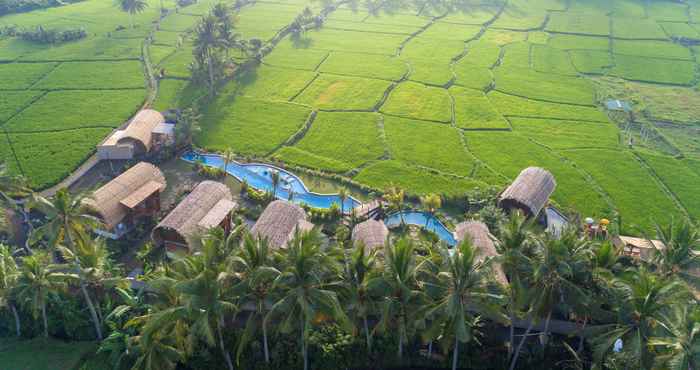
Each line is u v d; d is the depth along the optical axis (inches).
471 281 1700.3
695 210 3260.3
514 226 1888.5
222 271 1731.1
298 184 3422.7
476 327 2271.2
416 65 5438.0
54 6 6993.1
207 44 4638.3
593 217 3161.9
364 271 1875.0
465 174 3565.5
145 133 3661.4
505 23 6860.2
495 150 3880.4
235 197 3297.2
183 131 3740.2
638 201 3336.6
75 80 4793.3
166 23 6451.8
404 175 3526.1
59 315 2290.8
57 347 2217.0
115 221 2753.4
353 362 2172.7
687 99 4849.9
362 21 6875.0
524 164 3705.7
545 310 1859.0
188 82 4857.3
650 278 1766.7
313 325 2215.8
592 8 7475.4
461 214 3171.8
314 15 6948.8
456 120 4311.0
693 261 1991.9
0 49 5403.5
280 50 5762.8
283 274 1694.1
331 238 2893.7
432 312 1745.8
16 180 2696.9
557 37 6368.1
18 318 2273.6
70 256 2135.8
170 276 1833.2
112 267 2534.5
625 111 4552.2
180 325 1841.8
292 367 2122.3
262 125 4153.5
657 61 5684.1
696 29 6658.5
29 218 3002.0
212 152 3772.1
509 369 2155.5
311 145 3895.2
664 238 2118.6
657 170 3690.9
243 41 5187.0
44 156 3590.1
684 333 1588.3
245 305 2253.9
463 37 6318.9
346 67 5339.6
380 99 4653.1
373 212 3053.6
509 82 5073.8
